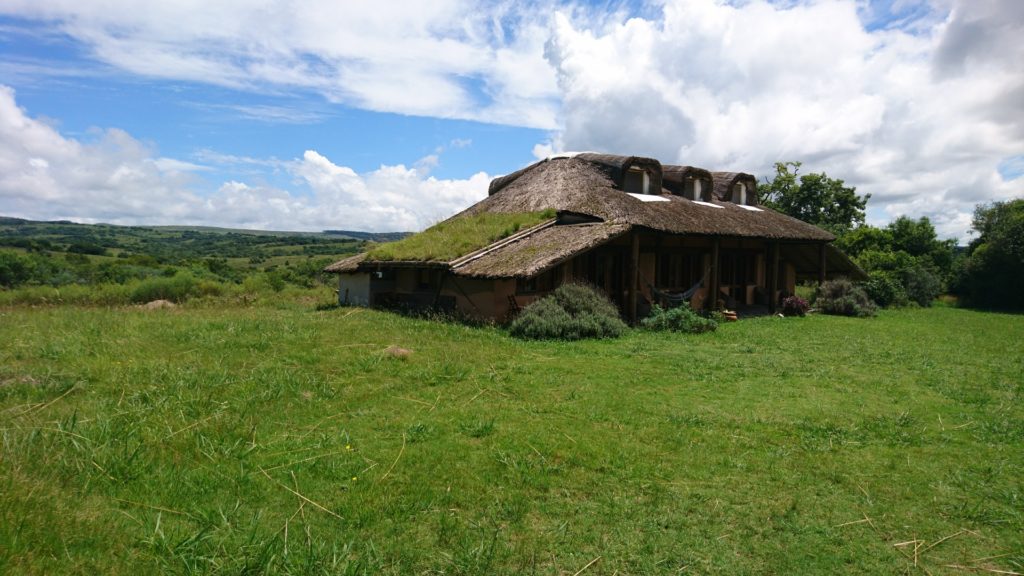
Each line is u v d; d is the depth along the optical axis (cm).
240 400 654
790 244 2544
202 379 712
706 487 488
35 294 1908
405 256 1644
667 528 416
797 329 1669
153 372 732
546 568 360
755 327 1677
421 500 439
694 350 1180
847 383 907
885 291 2750
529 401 733
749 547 395
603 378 880
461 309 1544
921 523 438
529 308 1335
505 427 619
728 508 450
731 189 2592
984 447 611
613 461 534
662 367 981
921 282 2995
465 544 378
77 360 769
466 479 480
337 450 530
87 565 313
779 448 586
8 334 945
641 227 1600
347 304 1920
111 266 2653
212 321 1184
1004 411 755
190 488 431
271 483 455
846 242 3784
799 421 684
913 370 1036
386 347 1009
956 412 749
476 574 345
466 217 2047
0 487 371
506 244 1638
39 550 315
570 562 368
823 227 4025
